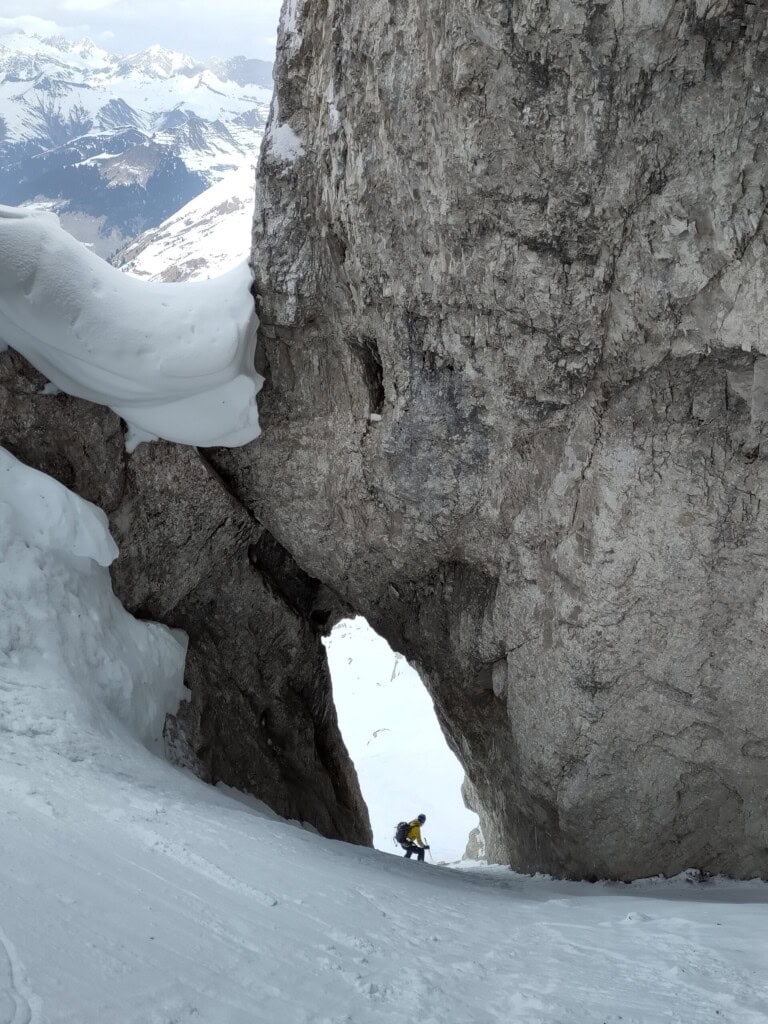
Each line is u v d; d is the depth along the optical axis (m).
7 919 3.43
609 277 7.97
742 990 4.03
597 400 8.65
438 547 10.20
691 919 5.61
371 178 8.38
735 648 8.54
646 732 8.99
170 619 10.92
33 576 8.49
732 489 8.33
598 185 7.50
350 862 6.89
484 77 7.29
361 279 9.02
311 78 9.12
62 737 7.32
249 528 11.22
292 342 9.95
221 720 11.12
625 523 8.69
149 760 8.05
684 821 9.08
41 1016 2.79
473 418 9.21
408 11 7.58
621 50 6.89
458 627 10.77
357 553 10.84
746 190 7.13
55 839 4.79
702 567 8.51
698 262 7.52
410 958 4.29
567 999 3.84
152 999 3.15
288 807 11.76
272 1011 3.32
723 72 6.85
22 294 8.82
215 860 5.33
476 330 8.65
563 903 6.78
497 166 7.62
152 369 9.24
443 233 8.23
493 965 4.38
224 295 9.62
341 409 10.07
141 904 4.14
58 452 9.60
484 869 12.24
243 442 10.31
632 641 8.84
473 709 11.51
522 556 9.53
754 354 7.72
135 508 10.20
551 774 9.58
